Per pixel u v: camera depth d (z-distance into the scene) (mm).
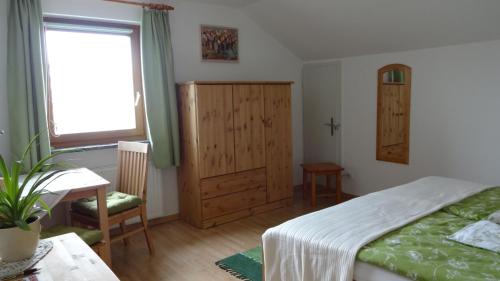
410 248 1683
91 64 3484
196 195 3707
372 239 1783
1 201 1344
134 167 3174
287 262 1958
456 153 3617
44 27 3123
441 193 2475
